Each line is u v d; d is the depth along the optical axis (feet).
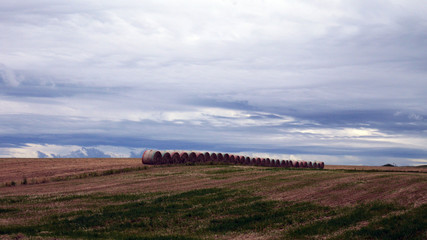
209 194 69.31
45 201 65.26
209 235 43.57
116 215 53.88
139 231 45.98
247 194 68.23
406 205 54.49
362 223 46.24
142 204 61.46
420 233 40.27
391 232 40.42
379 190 67.56
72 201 65.10
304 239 40.50
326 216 50.75
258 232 44.39
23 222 49.98
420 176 87.40
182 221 50.55
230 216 52.49
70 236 42.65
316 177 88.53
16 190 81.35
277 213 53.06
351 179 82.94
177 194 69.92
